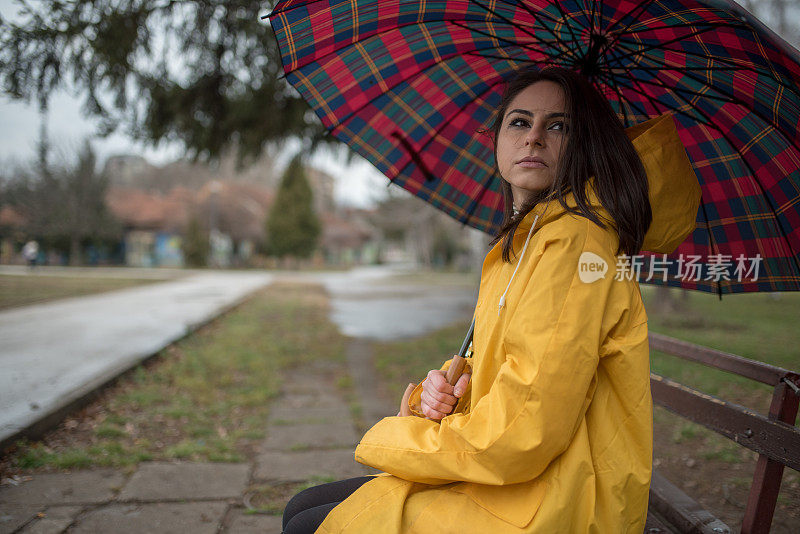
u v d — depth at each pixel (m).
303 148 7.71
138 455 3.73
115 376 5.52
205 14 5.61
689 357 2.35
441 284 27.30
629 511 1.12
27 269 31.06
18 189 37.28
